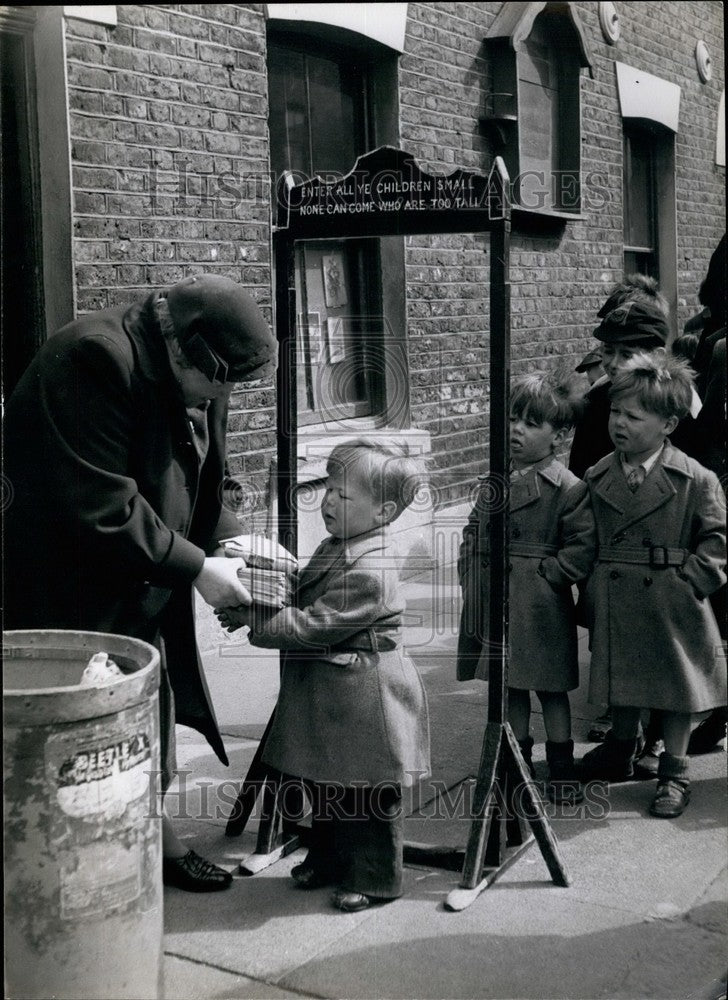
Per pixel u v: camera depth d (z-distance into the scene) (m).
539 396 3.76
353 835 3.16
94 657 2.56
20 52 4.44
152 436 3.01
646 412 3.70
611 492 3.80
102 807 2.36
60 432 2.91
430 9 6.66
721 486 3.98
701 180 10.16
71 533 2.93
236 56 5.22
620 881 3.31
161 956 2.59
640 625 3.76
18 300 4.57
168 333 2.96
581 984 2.80
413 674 3.17
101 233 4.65
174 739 3.33
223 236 5.21
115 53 4.65
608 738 4.05
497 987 2.79
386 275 6.35
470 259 7.10
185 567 2.99
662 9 9.31
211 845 3.55
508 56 7.24
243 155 5.29
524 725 3.91
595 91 8.38
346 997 2.75
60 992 2.37
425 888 3.29
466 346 7.08
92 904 2.37
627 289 4.40
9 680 2.73
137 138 4.77
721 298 4.82
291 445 3.47
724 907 3.17
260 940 3.00
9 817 2.31
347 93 6.36
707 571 3.70
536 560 3.80
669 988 2.78
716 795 3.94
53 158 4.50
